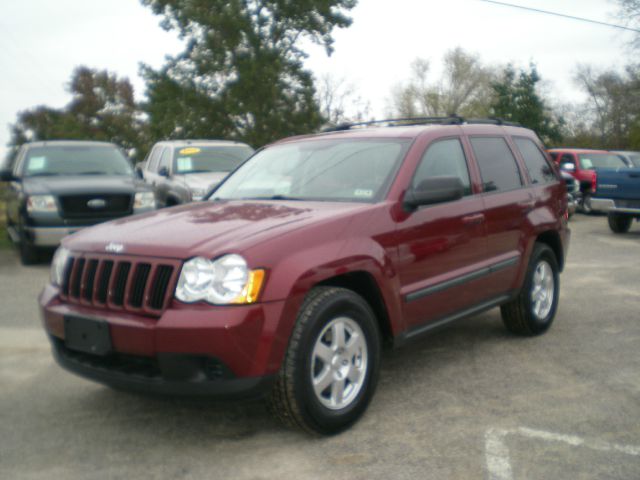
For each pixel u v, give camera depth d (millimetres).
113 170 11289
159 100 40031
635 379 4824
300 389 3602
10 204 11633
